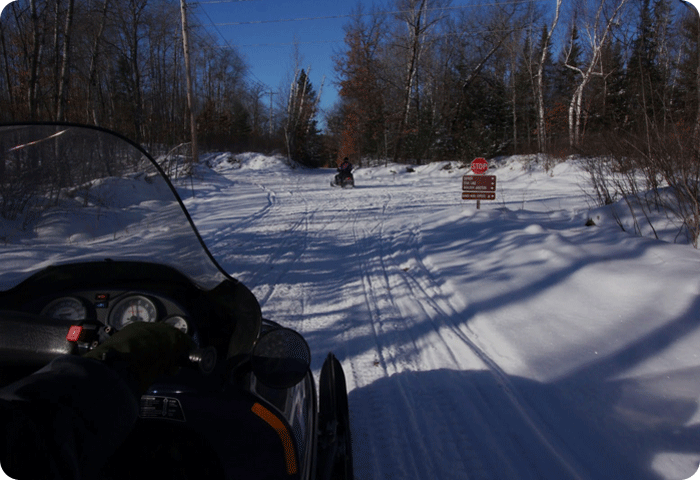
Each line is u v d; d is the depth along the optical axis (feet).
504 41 110.22
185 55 82.07
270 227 35.70
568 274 18.01
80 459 3.32
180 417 5.38
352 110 133.28
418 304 17.98
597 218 26.20
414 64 121.70
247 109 198.90
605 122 55.16
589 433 9.56
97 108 74.38
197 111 152.56
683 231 21.57
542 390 11.23
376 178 97.91
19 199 6.23
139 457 5.49
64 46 51.49
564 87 110.63
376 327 15.98
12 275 6.20
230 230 34.47
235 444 5.48
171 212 7.09
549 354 12.72
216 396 5.28
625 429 9.49
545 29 106.52
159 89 111.04
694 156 21.18
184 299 7.18
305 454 5.90
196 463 5.56
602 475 8.43
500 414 10.52
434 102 125.39
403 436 9.91
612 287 16.08
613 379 11.21
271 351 5.50
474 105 121.39
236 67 186.19
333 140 193.26
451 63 127.85
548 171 78.07
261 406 5.34
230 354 6.35
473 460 9.09
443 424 10.28
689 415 9.60
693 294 14.23
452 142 117.91
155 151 80.18
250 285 20.75
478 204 36.45
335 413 7.48
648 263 17.65
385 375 12.63
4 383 5.89
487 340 14.38
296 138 151.43
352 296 19.35
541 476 8.55
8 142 6.02
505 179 82.74
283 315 17.25
